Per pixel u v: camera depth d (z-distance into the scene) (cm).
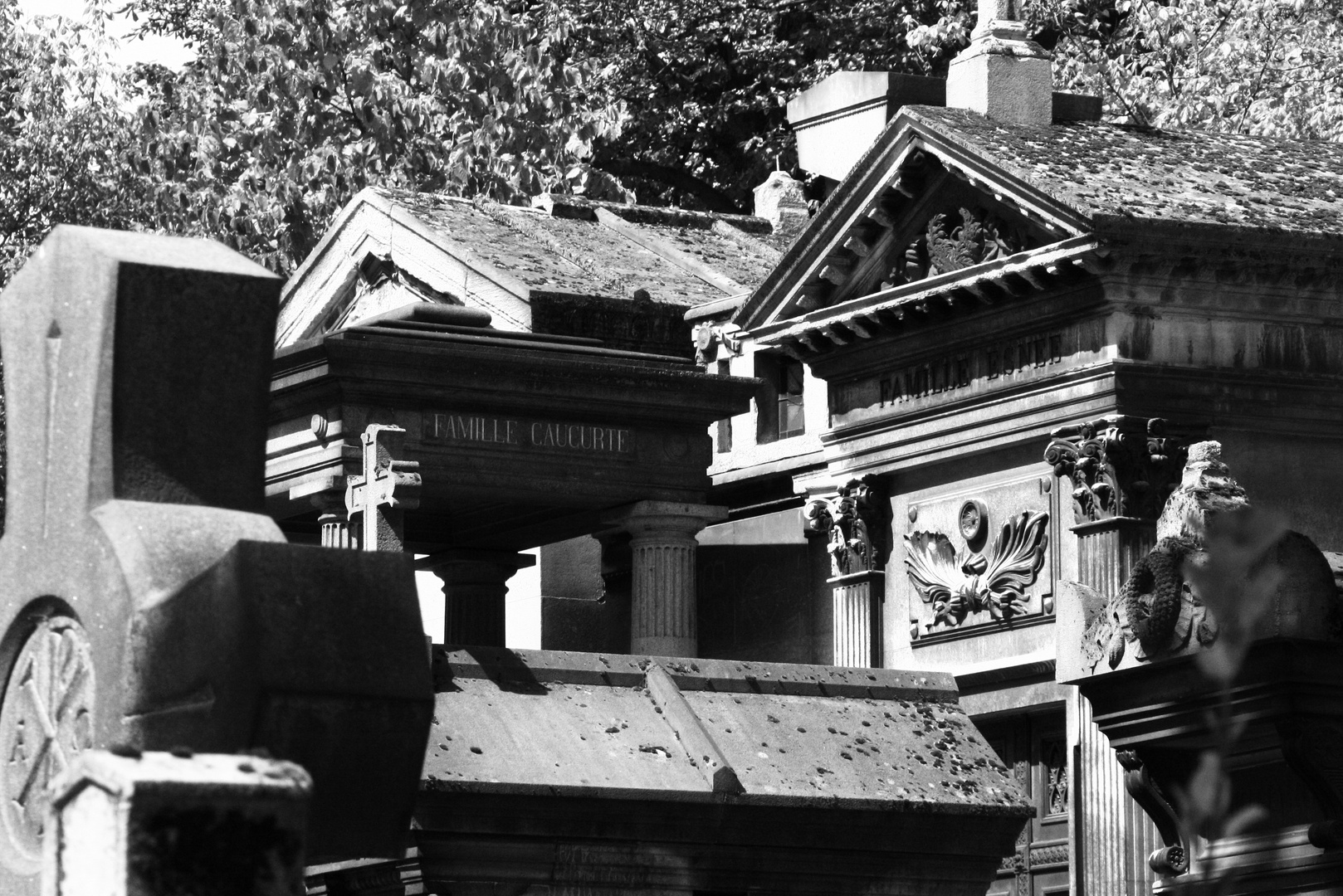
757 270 3092
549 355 2378
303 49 4212
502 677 1636
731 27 4962
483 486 2359
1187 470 1589
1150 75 3897
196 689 845
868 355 2530
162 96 4581
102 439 877
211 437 891
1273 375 2262
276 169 4206
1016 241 2323
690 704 1669
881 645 2530
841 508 2552
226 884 675
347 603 856
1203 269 2217
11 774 930
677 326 2928
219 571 848
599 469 2423
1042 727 2314
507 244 3064
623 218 3250
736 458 2839
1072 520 2278
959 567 2436
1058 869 2259
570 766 1570
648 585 2472
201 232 4156
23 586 914
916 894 1661
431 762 1527
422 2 4256
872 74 3066
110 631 855
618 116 4322
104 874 679
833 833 1627
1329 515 2283
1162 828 1545
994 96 2494
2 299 940
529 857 1547
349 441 2283
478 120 4212
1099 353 2236
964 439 2408
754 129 5072
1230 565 454
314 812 857
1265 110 3606
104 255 879
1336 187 2384
